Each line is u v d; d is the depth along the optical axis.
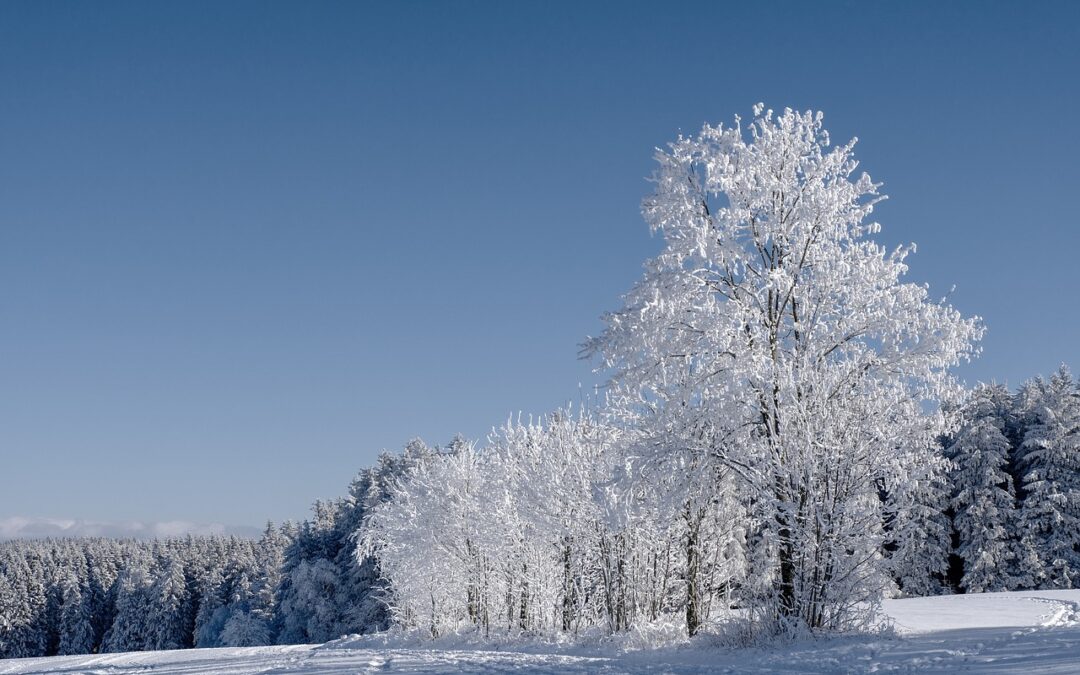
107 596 105.94
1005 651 12.26
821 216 18.88
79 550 134.88
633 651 20.16
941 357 17.64
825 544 16.67
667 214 19.48
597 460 25.86
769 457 17.64
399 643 33.69
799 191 19.19
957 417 18.14
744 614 18.44
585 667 15.35
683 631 21.75
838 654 14.30
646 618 23.88
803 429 17.17
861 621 16.64
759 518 17.86
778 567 18.25
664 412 19.31
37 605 102.19
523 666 15.98
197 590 95.06
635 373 19.33
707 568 22.56
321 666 18.44
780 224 19.03
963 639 14.79
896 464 16.88
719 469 19.27
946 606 25.36
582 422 27.69
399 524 37.53
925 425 17.58
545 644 25.27
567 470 27.02
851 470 17.08
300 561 61.12
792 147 19.45
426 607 37.16
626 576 25.22
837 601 16.75
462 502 34.75
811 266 19.14
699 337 18.91
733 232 19.16
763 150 19.47
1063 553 39.62
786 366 17.70
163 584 93.62
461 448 37.22
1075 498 39.78
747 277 19.14
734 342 18.66
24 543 159.50
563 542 28.11
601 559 25.75
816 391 17.45
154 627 91.75
